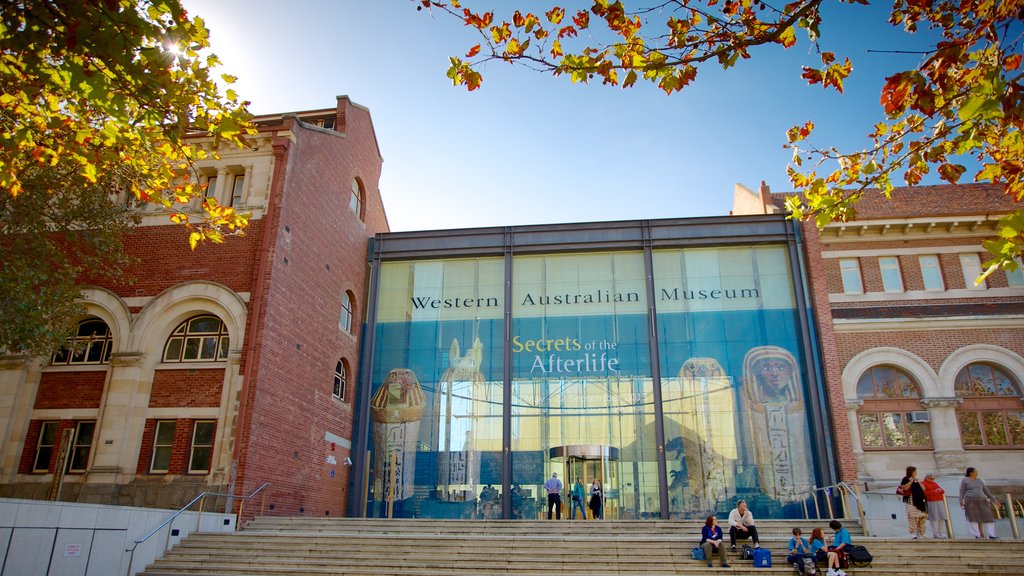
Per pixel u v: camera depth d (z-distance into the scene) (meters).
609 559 14.56
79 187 14.89
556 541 15.52
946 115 7.15
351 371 25.69
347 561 14.70
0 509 11.05
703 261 26.36
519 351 26.06
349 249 25.91
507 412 25.16
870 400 23.61
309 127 22.52
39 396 19.38
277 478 19.27
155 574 13.98
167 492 17.72
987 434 22.81
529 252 27.16
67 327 16.06
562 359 25.75
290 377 20.39
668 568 14.21
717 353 25.12
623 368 25.34
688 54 7.54
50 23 7.30
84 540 12.68
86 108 9.40
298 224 21.41
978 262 25.19
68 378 19.50
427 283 27.45
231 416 18.05
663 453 23.98
